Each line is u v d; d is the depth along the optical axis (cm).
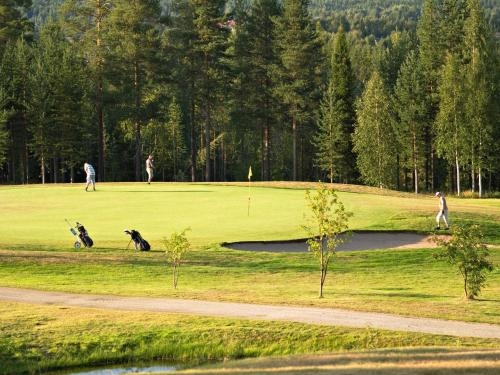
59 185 6381
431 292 2703
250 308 2250
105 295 2466
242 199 4994
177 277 2892
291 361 1606
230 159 13250
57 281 2745
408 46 13425
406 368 1451
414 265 3312
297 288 2733
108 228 3869
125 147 12056
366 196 5444
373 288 2789
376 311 2206
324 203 2659
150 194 5297
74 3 8519
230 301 2366
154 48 8769
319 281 2922
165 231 3784
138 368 1834
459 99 8512
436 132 9550
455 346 1755
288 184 6294
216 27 9125
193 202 4841
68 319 2098
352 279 2986
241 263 3212
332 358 1611
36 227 3891
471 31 8544
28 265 2981
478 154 8512
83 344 1928
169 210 4497
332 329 1962
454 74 8544
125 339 1958
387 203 4931
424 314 2159
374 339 1873
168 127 12381
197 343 1927
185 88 9469
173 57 9431
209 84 9200
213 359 1869
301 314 2158
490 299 2536
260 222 4072
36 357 1861
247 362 1638
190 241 3550
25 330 1997
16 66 9281
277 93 9525
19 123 9512
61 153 9200
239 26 11175
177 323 2059
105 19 8631
